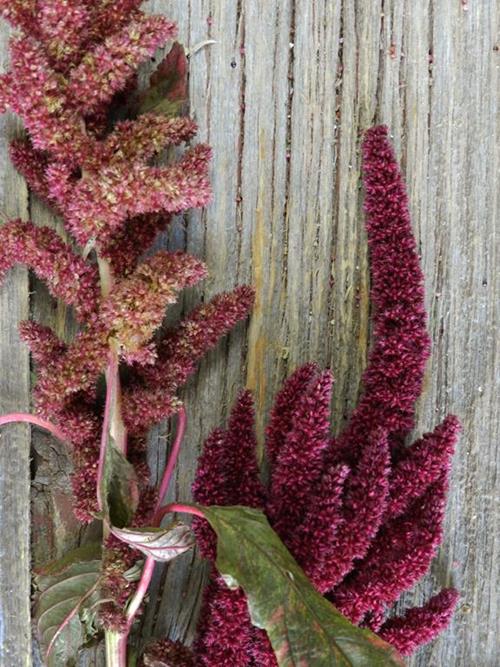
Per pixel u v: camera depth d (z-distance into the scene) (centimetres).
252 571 39
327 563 41
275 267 49
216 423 48
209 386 48
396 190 46
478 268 50
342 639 39
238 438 43
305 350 49
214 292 48
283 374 49
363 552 41
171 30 40
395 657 39
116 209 39
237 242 49
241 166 49
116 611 41
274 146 49
